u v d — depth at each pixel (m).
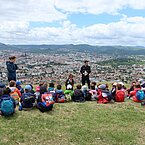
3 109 11.05
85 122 11.07
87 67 17.86
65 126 10.47
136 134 10.02
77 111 12.59
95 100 14.98
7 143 8.65
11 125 10.21
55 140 9.11
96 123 11.02
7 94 11.47
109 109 13.27
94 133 9.86
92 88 15.26
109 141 9.23
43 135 9.46
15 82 13.77
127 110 13.23
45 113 11.97
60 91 14.25
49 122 10.80
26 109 12.21
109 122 11.24
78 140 9.18
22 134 9.42
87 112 12.51
